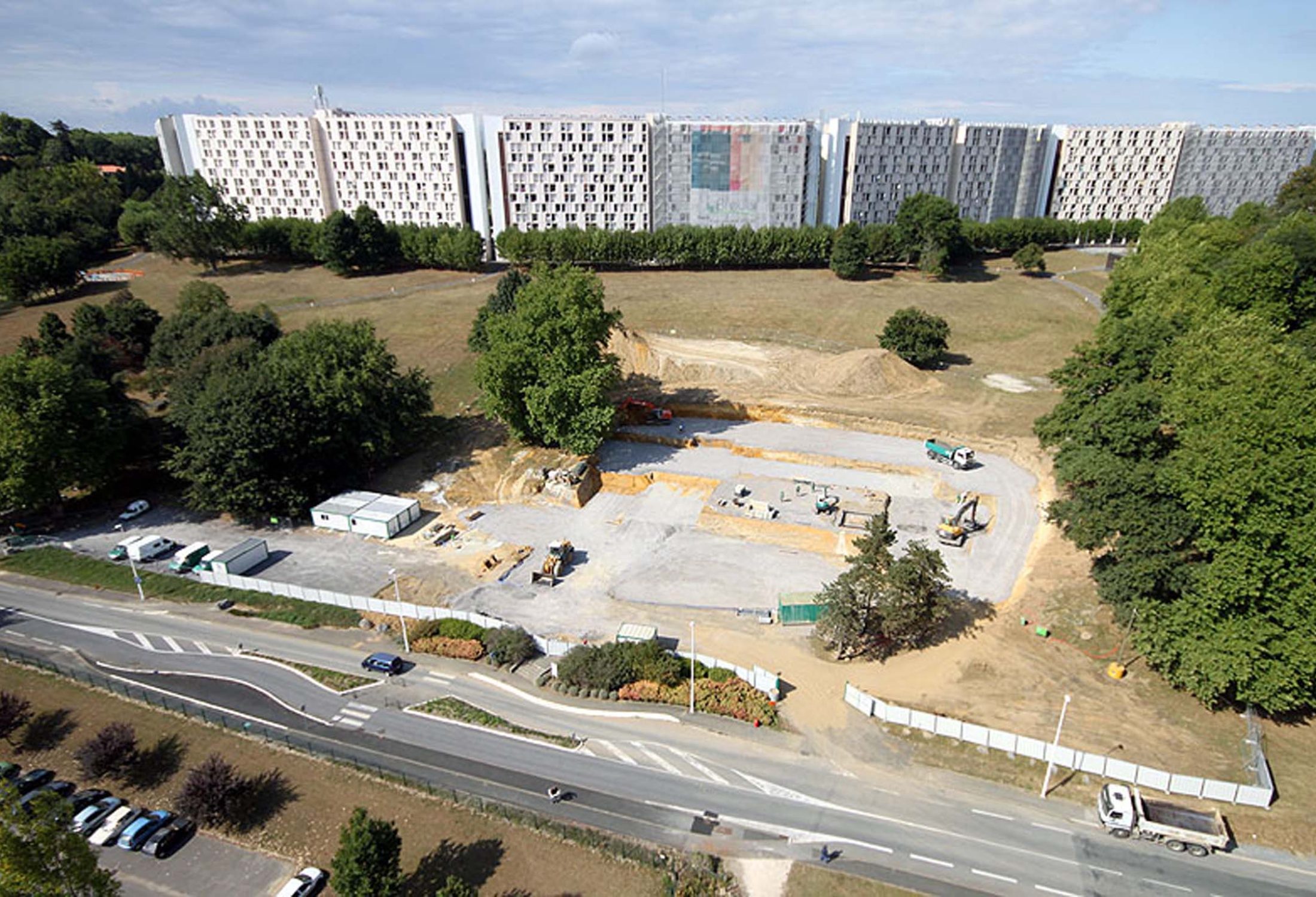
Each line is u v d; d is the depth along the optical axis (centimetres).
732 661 5809
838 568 6956
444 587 6806
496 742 5075
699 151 17612
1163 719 5025
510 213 18238
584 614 6431
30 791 4725
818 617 6075
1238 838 4244
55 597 6731
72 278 14625
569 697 5497
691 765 4862
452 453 9156
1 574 7050
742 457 8981
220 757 4916
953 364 11244
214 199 16100
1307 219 9344
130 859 4284
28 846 3328
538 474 8494
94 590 6844
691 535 7575
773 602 6512
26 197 18088
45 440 7350
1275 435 4847
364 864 3684
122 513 8119
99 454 7806
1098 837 4312
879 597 5594
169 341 9981
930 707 5269
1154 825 4178
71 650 6034
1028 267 16125
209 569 6888
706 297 14362
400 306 13812
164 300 14262
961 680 5497
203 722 5256
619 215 18200
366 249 15888
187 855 4306
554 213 18138
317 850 4306
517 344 8512
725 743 5044
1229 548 4769
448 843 4278
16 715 5144
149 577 6962
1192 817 4212
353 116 18262
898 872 4106
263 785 4725
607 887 4016
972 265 17400
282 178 19062
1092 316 13088
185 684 5656
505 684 5644
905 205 16362
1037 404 9694
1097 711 5122
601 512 8062
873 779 4744
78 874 3438
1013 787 4656
